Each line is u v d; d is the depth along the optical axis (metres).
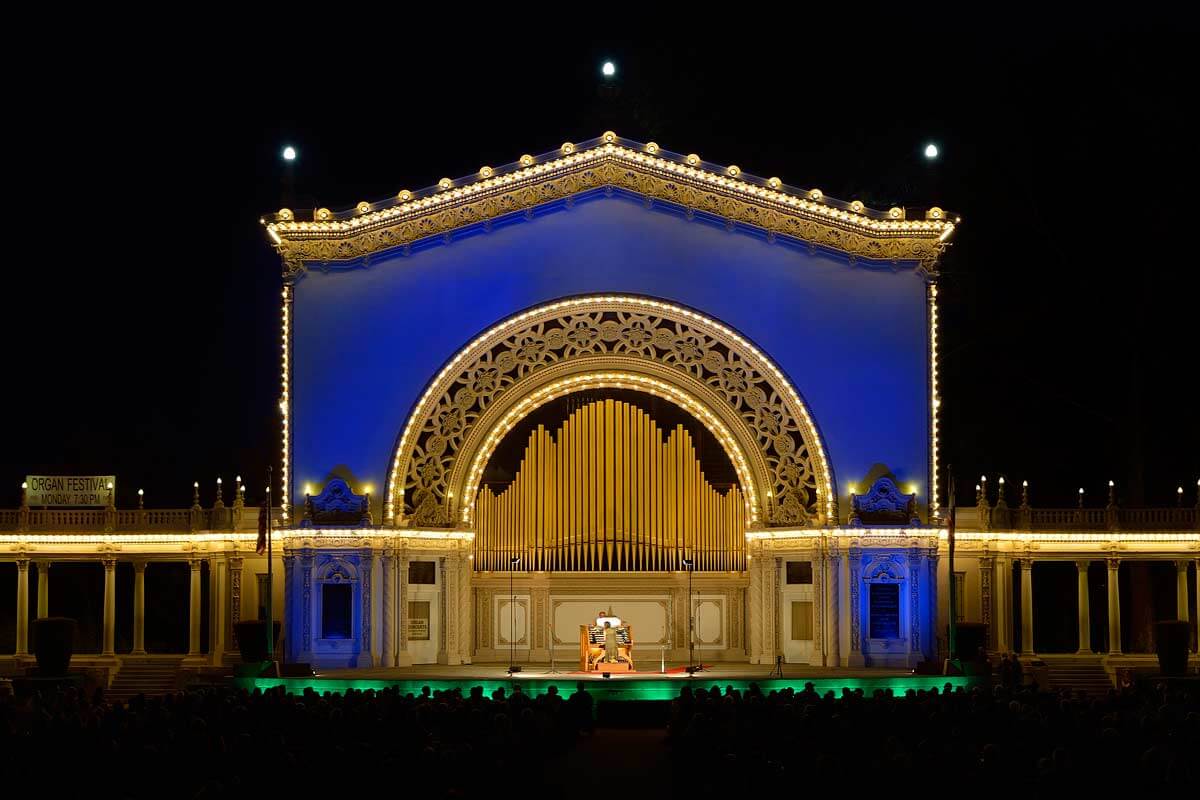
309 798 24.62
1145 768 23.78
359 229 52.06
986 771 24.31
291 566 50.78
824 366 52.09
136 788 25.33
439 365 52.06
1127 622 70.69
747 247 52.47
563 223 52.47
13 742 27.45
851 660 50.59
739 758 26.31
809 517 52.16
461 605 53.62
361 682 45.28
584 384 53.34
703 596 54.88
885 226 52.03
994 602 53.62
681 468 55.34
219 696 35.00
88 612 72.62
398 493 51.59
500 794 26.56
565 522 55.00
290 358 51.81
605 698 44.66
